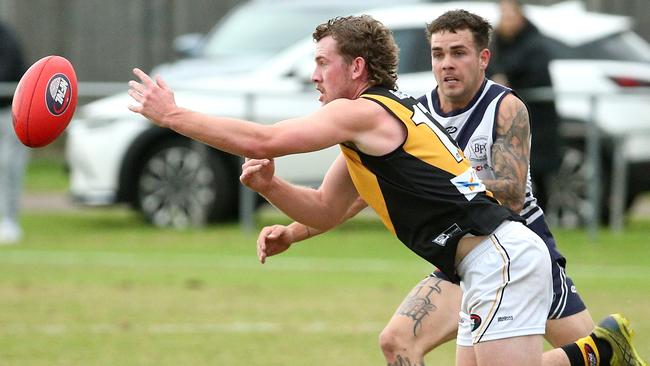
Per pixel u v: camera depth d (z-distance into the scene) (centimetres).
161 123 1716
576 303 2012
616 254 4303
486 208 1808
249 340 2822
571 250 4388
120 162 4859
